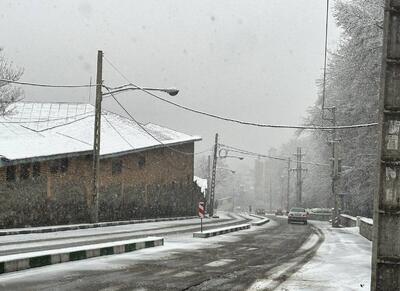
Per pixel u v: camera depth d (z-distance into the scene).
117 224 32.69
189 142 53.47
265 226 37.25
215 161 60.06
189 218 50.12
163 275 11.23
